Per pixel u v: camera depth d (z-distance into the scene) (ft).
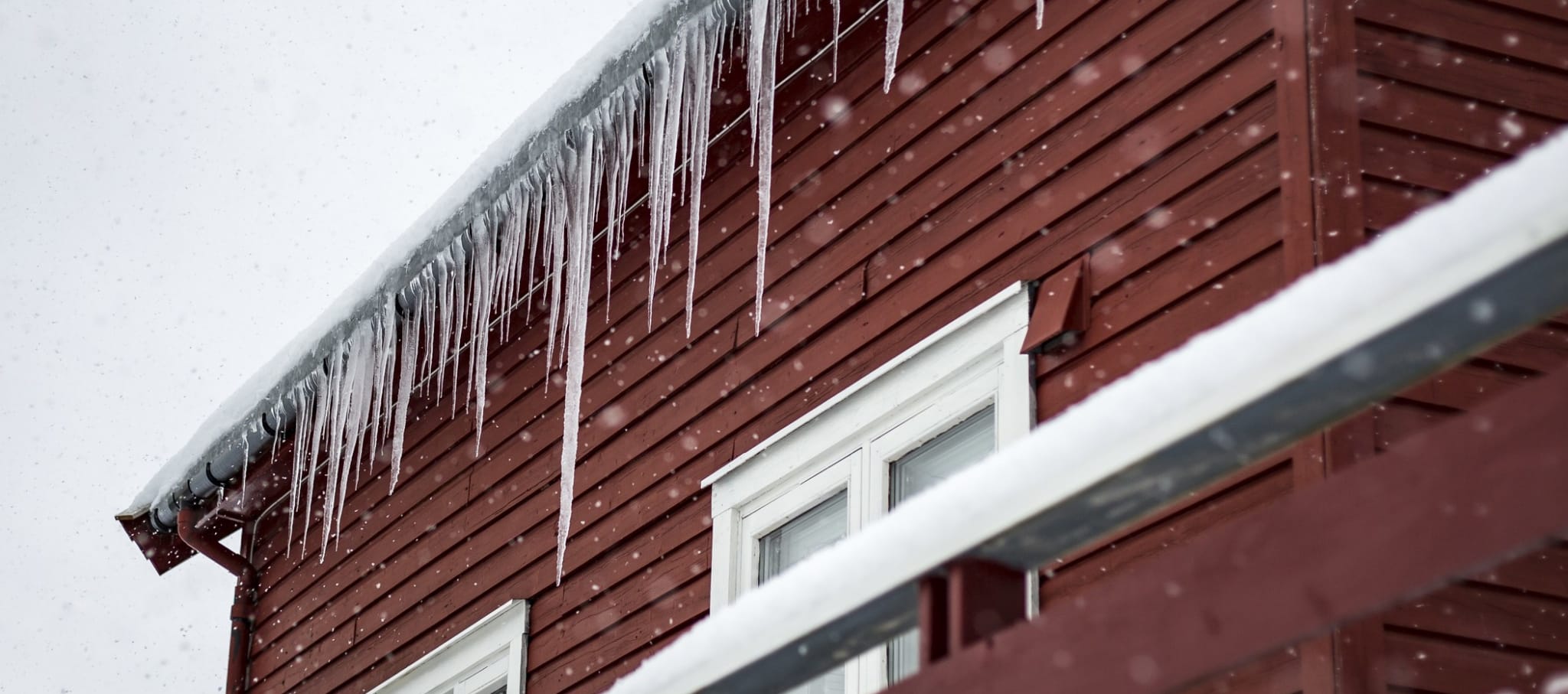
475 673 23.99
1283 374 4.86
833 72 19.80
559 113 20.36
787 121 20.40
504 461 24.79
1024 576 6.14
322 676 28.50
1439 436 4.81
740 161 21.21
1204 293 13.91
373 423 28.14
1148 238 14.70
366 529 28.45
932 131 17.93
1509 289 4.48
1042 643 5.84
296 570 30.71
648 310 20.77
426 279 23.54
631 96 19.62
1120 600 5.65
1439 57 14.06
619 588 21.12
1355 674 11.71
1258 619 5.19
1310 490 5.15
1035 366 15.44
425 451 27.20
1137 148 15.14
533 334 24.97
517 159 21.17
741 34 19.15
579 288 19.94
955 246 17.07
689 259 19.62
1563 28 14.73
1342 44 13.64
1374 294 4.67
